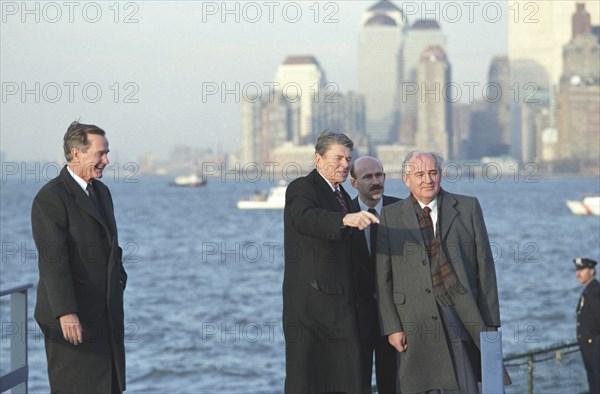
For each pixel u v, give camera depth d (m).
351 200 8.24
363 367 7.79
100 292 7.16
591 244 73.75
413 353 7.95
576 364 14.34
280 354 29.39
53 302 6.95
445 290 7.91
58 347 7.11
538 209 117.25
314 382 7.71
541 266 59.12
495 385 6.41
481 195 160.12
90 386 7.09
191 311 41.75
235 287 50.56
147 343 32.12
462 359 7.95
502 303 44.22
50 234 7.04
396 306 8.04
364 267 8.16
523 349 28.72
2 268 59.50
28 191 198.88
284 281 7.88
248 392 24.53
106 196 7.45
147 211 129.50
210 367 27.48
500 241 77.88
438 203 8.09
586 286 13.81
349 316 7.75
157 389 25.31
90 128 7.25
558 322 37.97
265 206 129.88
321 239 7.72
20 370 7.42
